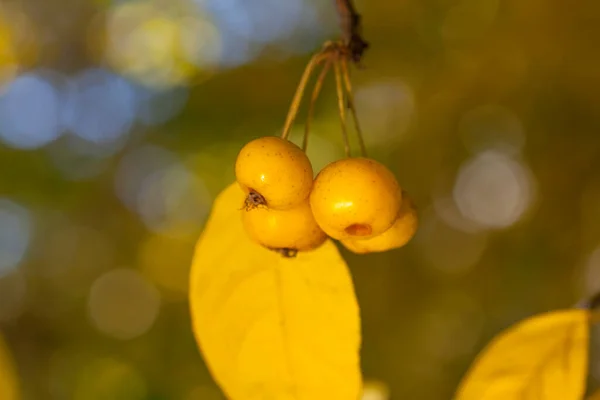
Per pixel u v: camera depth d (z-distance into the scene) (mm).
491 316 658
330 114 663
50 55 807
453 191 677
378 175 312
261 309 321
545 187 631
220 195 325
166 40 758
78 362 784
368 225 312
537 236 641
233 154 705
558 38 584
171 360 771
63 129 781
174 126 711
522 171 651
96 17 803
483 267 664
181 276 822
